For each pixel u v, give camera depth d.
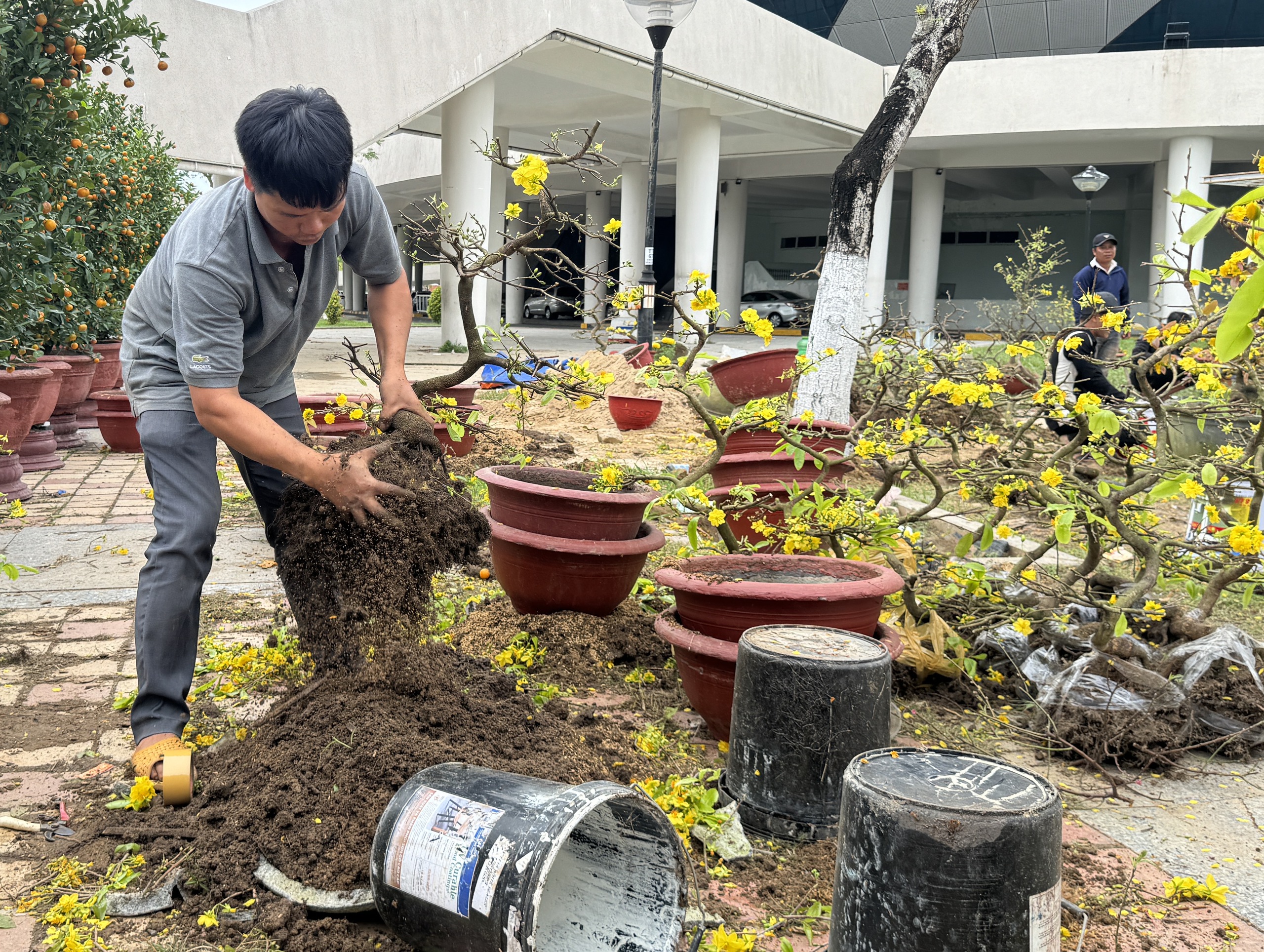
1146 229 32.50
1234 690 3.44
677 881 2.07
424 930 1.96
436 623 3.27
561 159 3.17
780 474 4.80
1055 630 3.80
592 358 10.33
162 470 2.69
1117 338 7.43
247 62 16.16
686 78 18.08
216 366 2.51
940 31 7.25
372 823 2.28
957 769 2.00
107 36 6.33
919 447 4.27
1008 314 29.88
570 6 15.52
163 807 2.54
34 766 2.83
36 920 2.13
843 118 22.80
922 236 26.75
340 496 2.65
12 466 6.53
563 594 3.90
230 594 4.46
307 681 2.97
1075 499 3.77
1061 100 22.38
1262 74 21.23
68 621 4.09
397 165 31.22
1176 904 2.42
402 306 3.14
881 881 1.84
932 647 3.76
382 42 16.16
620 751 2.96
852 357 7.28
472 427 4.06
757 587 3.02
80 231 8.18
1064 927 2.29
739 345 21.98
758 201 38.47
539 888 1.79
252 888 2.24
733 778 2.76
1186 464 4.06
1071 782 3.14
